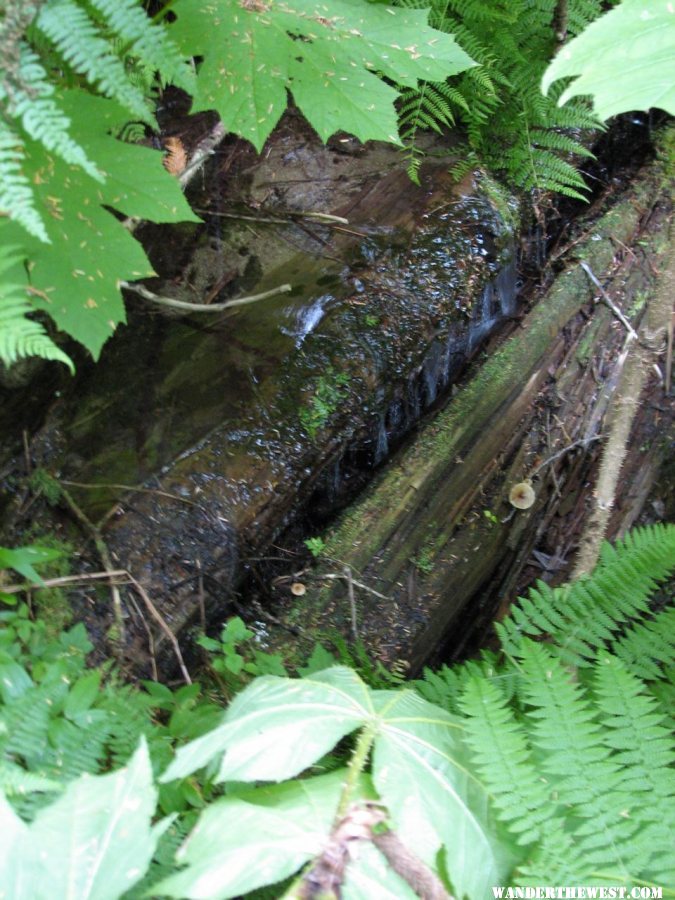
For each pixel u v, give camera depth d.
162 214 0.90
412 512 1.28
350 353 1.29
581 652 1.03
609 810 0.79
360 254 1.38
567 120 1.42
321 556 1.23
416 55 1.00
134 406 1.22
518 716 0.97
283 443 1.23
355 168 1.47
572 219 1.58
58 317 0.88
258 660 1.08
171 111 1.40
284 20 0.99
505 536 1.31
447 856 0.74
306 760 0.77
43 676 0.93
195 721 0.94
